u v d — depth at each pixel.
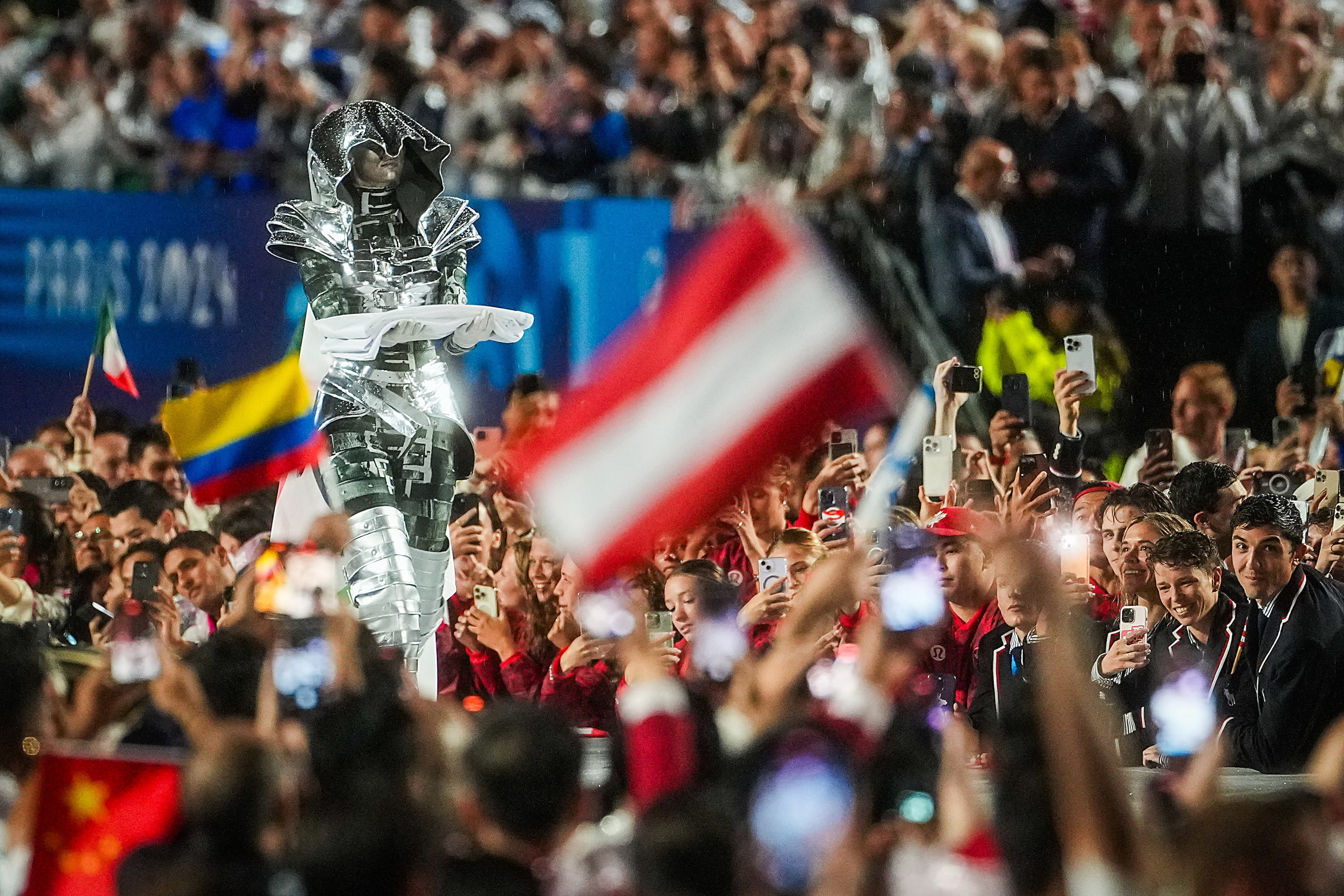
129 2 56.22
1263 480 36.75
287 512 27.23
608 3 56.75
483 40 52.69
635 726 14.70
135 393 44.50
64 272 47.88
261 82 51.41
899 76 48.03
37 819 15.21
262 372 31.45
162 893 12.09
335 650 17.67
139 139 52.47
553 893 13.05
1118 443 46.69
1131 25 52.50
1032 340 46.31
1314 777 13.23
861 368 15.10
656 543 17.09
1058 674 11.52
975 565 28.95
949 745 14.12
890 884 13.15
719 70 49.78
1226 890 11.31
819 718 14.16
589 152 49.78
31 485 37.94
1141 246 47.84
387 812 12.92
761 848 12.52
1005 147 46.97
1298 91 48.84
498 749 12.78
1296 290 47.09
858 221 47.25
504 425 45.84
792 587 29.16
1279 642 26.89
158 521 35.25
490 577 32.97
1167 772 24.42
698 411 15.26
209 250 47.84
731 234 15.21
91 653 24.94
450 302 25.77
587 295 47.22
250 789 12.58
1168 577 27.06
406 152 25.73
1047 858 12.30
